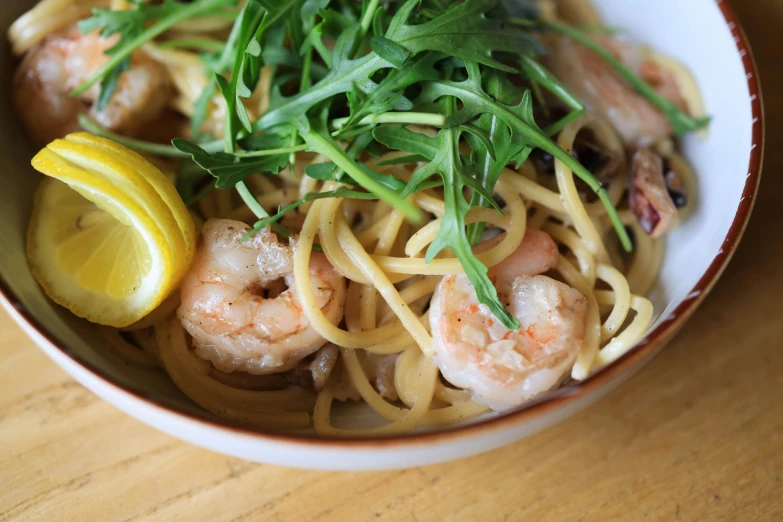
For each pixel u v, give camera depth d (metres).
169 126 0.35
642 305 0.31
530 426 0.27
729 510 0.30
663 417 0.32
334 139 0.30
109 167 0.29
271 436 0.26
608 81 0.35
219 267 0.30
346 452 0.26
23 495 0.30
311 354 0.31
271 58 0.32
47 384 0.32
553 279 0.31
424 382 0.31
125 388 0.26
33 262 0.30
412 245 0.31
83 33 0.33
